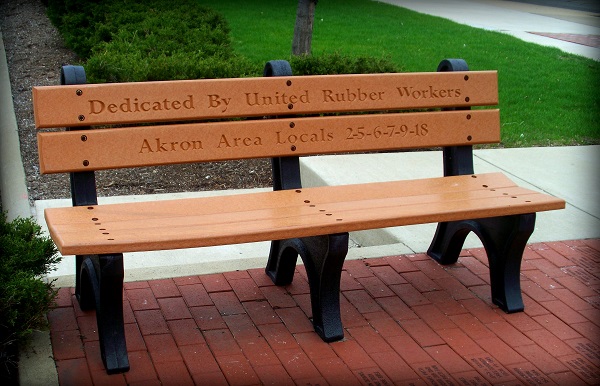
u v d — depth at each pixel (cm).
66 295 394
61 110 354
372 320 380
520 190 400
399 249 465
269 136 393
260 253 498
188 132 377
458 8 1781
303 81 398
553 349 355
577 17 1691
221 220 344
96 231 321
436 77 423
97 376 324
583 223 512
